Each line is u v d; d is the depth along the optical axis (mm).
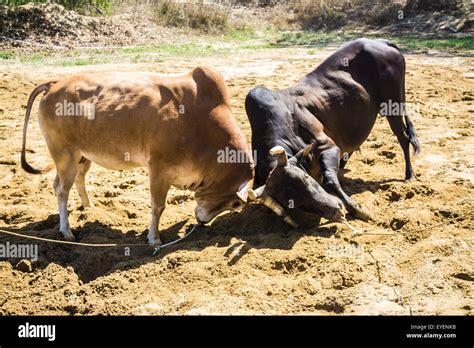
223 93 6949
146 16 21562
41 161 9695
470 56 16750
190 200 8211
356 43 8328
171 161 6734
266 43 20344
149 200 8180
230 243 6742
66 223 7125
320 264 6277
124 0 22516
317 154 7465
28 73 15047
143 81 6871
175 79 6918
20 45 17688
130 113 6715
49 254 6754
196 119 6758
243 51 18594
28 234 7180
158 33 20406
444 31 20672
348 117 8023
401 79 8344
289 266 6344
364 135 8266
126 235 7223
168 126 6664
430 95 12711
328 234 6871
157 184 6809
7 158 9766
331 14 23375
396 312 5531
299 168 6754
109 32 19484
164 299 5891
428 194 7816
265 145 7199
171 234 7227
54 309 5895
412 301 5723
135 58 16938
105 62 16391
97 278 6250
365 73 8203
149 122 6676
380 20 22594
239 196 6559
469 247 6461
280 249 6547
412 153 9500
